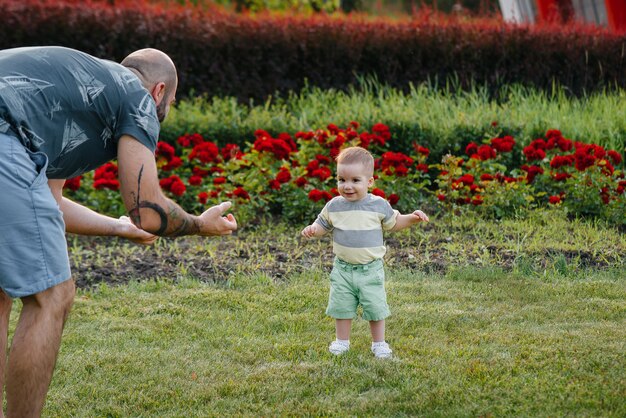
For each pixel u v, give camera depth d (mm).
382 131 7992
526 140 8617
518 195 7402
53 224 2961
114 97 3094
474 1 22406
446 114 9406
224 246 6516
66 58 3068
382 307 4191
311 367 3996
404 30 10586
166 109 3412
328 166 7605
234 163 7582
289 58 10242
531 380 3721
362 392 3713
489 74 10797
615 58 11078
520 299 5137
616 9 12867
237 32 10078
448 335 4469
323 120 9047
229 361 4137
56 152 3055
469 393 3602
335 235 4262
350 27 10461
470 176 7238
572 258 6066
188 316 4887
